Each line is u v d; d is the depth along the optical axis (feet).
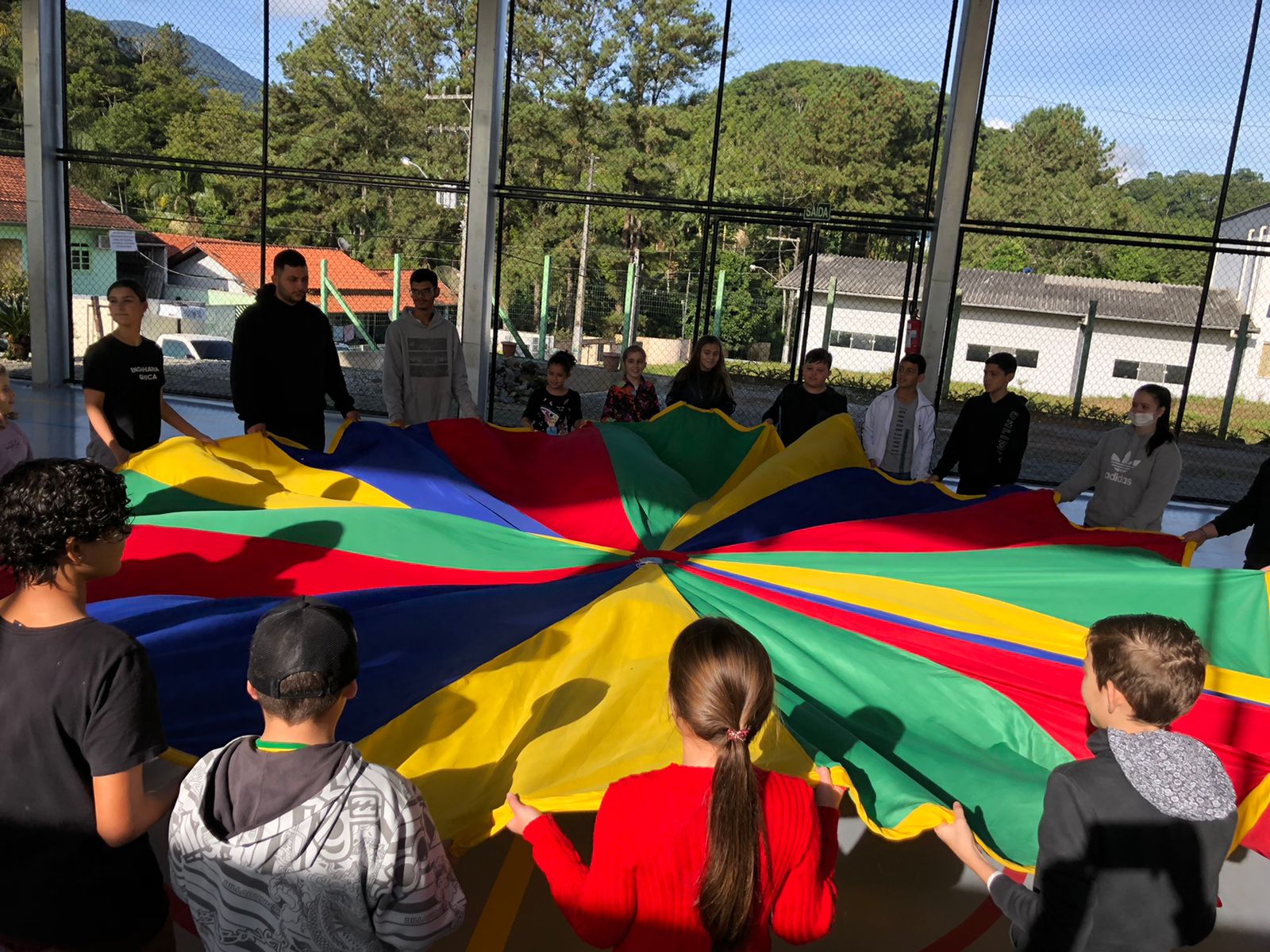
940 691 10.61
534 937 9.70
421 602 11.49
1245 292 79.36
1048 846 6.15
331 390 19.39
